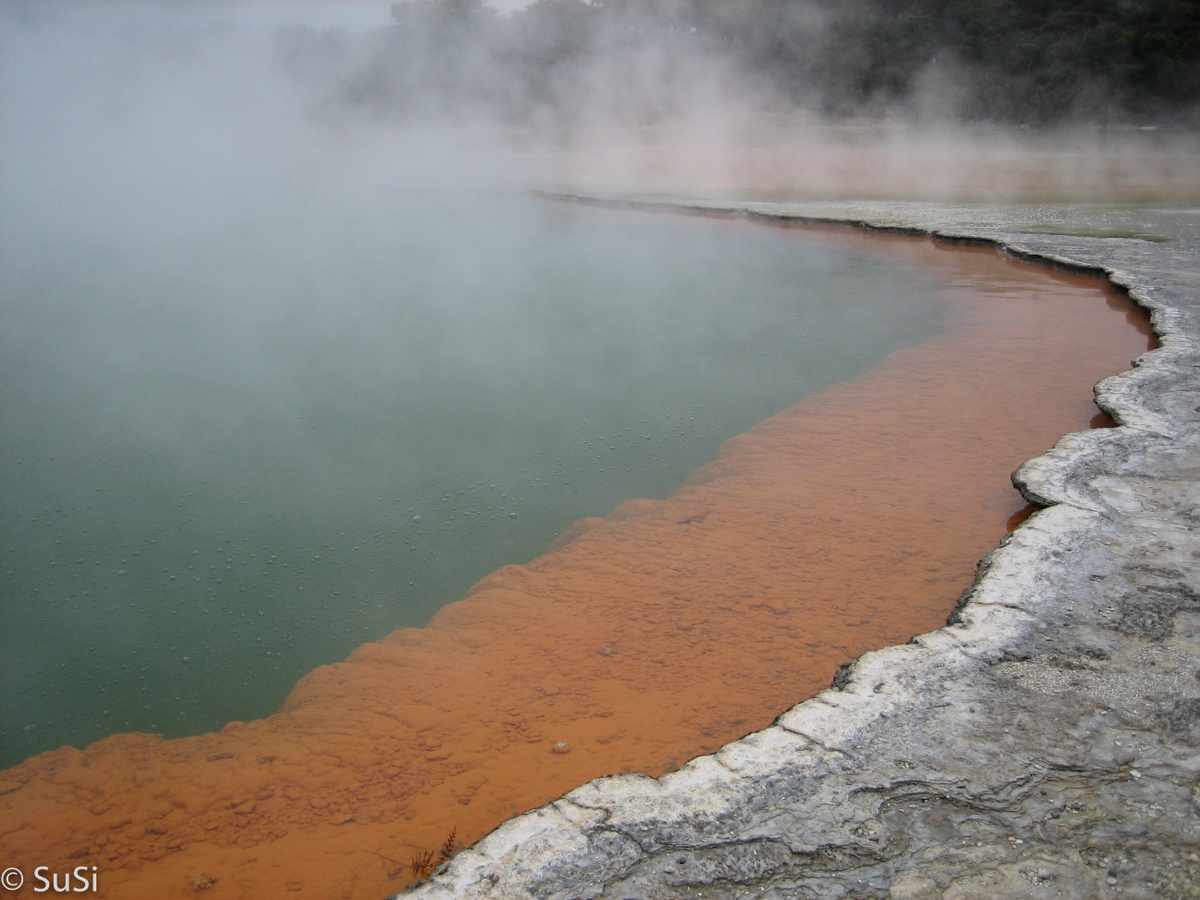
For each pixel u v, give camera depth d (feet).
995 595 8.18
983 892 4.95
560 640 9.00
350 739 7.63
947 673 7.07
